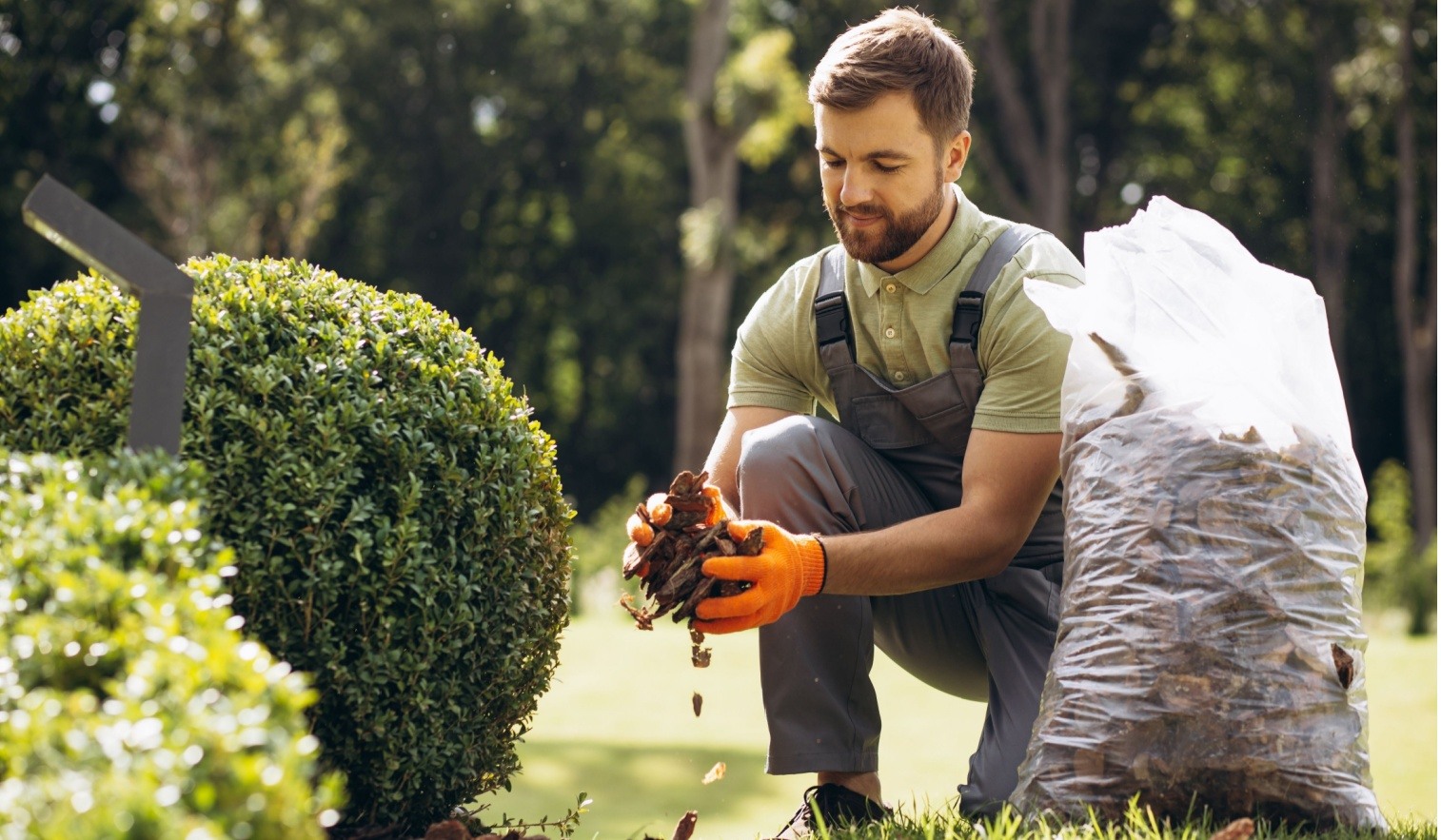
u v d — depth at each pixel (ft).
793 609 8.34
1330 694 7.14
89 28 52.24
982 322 8.50
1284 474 7.35
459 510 7.36
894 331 8.78
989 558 8.23
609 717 25.58
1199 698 7.07
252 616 6.82
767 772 8.37
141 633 4.88
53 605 5.01
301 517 6.95
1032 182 72.13
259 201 53.62
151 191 53.98
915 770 20.65
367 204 85.56
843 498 8.53
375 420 7.25
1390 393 83.15
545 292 91.61
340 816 7.38
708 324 66.18
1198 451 7.40
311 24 77.10
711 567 7.35
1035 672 8.65
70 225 6.34
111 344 7.28
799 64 76.33
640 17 86.28
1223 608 7.13
